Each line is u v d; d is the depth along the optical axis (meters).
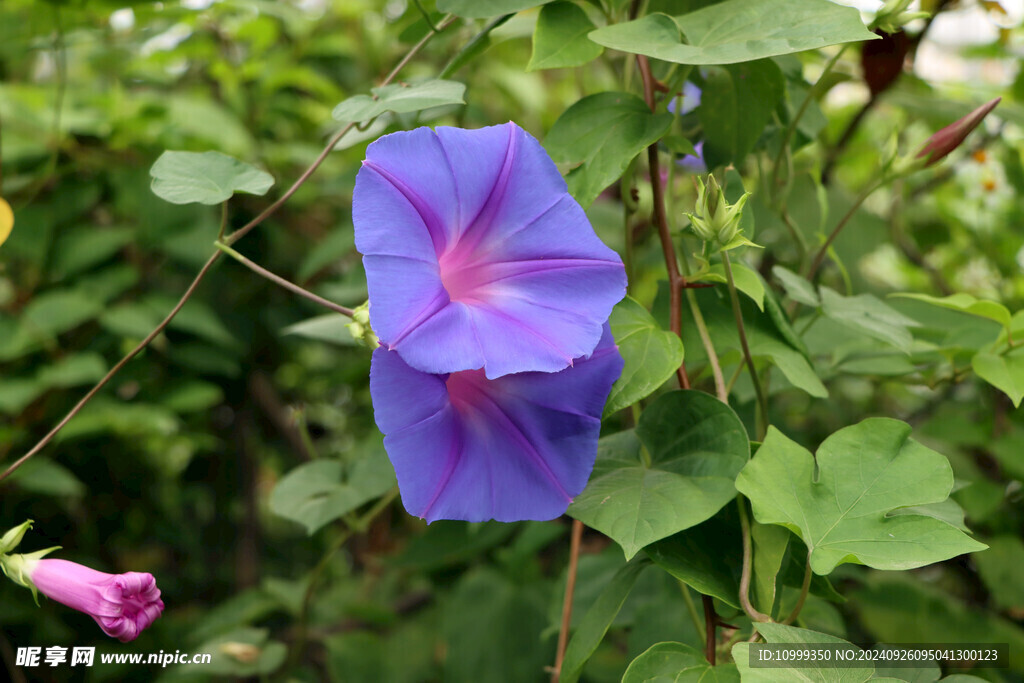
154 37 0.66
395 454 0.38
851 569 0.55
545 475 0.40
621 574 0.44
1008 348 0.48
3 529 0.65
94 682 0.65
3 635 0.61
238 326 0.69
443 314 0.37
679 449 0.42
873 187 0.50
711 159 0.50
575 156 0.44
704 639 0.47
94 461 0.68
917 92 0.62
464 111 0.59
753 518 0.42
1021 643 0.54
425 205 0.38
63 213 0.63
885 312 0.48
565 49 0.43
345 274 0.66
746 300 0.48
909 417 0.65
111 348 0.64
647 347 0.42
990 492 0.55
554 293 0.39
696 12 0.43
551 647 0.65
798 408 0.65
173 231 0.63
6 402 0.58
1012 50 0.69
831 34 0.39
